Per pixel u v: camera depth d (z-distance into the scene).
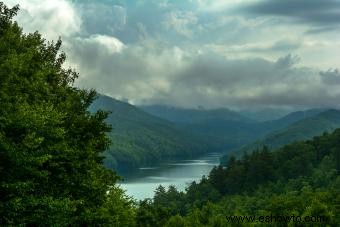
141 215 61.75
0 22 27.41
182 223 68.19
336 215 67.88
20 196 20.50
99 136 29.91
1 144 19.67
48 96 27.33
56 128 23.42
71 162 26.09
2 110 20.66
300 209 72.31
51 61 32.25
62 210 21.80
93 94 32.97
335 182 163.88
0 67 22.22
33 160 20.91
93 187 27.92
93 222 29.02
